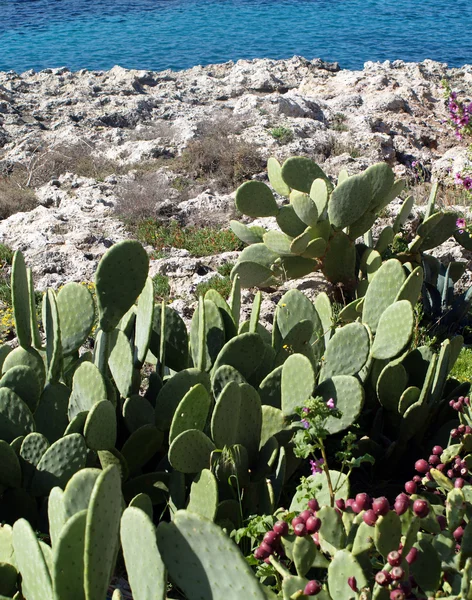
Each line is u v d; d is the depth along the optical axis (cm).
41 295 882
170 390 447
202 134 1662
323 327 559
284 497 449
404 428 469
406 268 777
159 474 429
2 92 2136
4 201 1286
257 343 462
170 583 378
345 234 818
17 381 446
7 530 346
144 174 1438
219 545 270
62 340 465
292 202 787
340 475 388
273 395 468
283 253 824
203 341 448
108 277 437
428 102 2239
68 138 1700
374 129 1852
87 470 303
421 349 511
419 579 302
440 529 328
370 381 511
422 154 1727
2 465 397
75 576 274
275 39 5475
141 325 469
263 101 1909
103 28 5766
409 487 335
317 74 2603
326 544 321
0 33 5650
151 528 256
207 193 1315
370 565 305
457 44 5325
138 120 1911
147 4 6819
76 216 1188
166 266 942
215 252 1042
